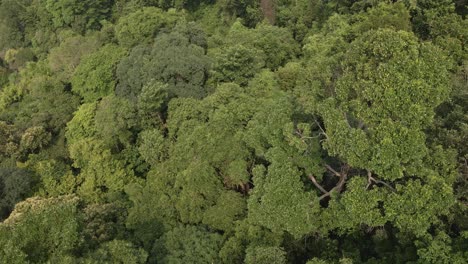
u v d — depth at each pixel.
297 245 20.61
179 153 24.80
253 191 19.75
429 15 32.12
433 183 15.91
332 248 19.50
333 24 35.69
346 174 19.06
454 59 28.91
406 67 15.77
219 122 24.33
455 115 20.36
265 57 35.81
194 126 26.58
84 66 39.25
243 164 22.14
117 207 25.47
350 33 32.25
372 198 16.30
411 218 15.90
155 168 27.12
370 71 16.38
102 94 37.94
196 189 22.83
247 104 25.72
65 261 15.63
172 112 28.70
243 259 20.42
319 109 17.89
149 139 27.25
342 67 18.58
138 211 24.44
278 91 28.88
